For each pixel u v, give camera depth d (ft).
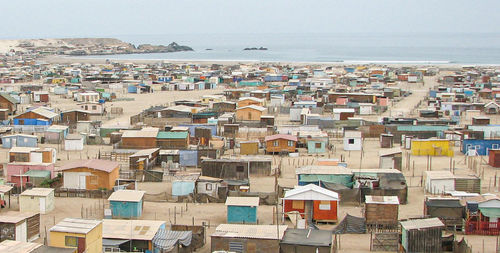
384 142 314.76
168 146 295.69
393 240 160.86
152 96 586.45
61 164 268.62
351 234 176.35
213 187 217.15
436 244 153.28
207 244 165.68
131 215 189.16
